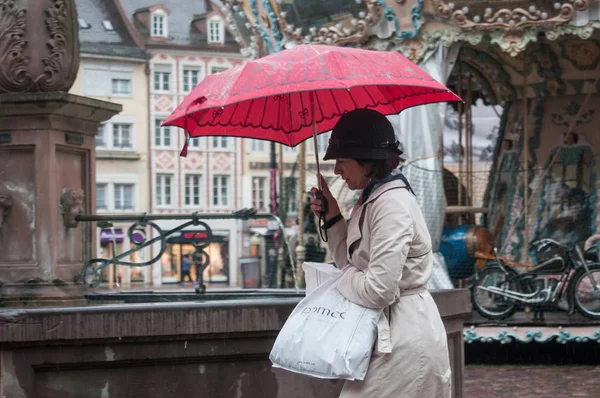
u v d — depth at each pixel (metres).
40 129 7.54
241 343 5.83
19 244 7.58
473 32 13.70
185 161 68.06
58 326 5.49
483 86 18.12
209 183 68.75
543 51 16.53
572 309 13.38
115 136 66.44
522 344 13.84
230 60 69.31
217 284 67.06
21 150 7.59
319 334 4.52
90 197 8.02
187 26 68.69
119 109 8.09
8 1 7.64
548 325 13.30
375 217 4.48
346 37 14.39
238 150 69.50
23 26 7.62
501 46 13.70
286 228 17.64
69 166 7.84
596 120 16.41
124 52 66.12
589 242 14.70
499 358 13.91
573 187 16.48
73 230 7.75
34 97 7.46
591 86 16.38
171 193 67.75
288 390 5.93
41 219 7.54
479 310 13.90
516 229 16.84
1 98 7.50
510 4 13.51
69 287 7.57
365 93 5.51
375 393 4.46
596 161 16.38
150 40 67.06
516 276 13.88
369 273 4.43
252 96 4.55
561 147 16.62
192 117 5.18
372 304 4.44
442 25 13.81
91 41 65.44
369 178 4.67
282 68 4.61
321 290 4.63
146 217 7.22
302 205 16.62
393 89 5.38
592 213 16.30
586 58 16.27
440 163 14.12
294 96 5.54
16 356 5.46
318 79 4.54
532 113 17.00
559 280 13.65
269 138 5.64
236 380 5.86
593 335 13.16
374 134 4.62
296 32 14.89
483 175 23.58
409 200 4.53
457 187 17.70
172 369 5.75
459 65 16.94
